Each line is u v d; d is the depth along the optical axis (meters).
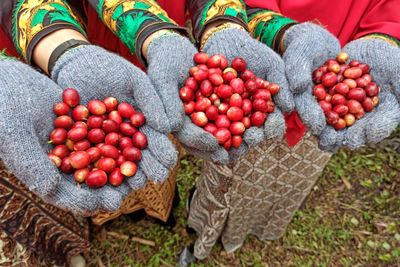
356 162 2.65
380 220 2.40
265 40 1.25
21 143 0.85
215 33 1.14
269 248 2.24
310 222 2.35
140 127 1.01
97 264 2.11
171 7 1.31
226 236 2.03
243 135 1.09
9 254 1.42
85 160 0.95
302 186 1.72
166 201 1.93
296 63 1.09
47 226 1.57
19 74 0.91
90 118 1.00
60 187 0.92
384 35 1.22
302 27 1.16
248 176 1.55
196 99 1.12
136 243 2.19
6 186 1.26
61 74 0.99
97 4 1.12
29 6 1.05
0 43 1.22
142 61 1.09
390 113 1.10
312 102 1.09
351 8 1.26
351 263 2.22
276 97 1.09
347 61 1.20
